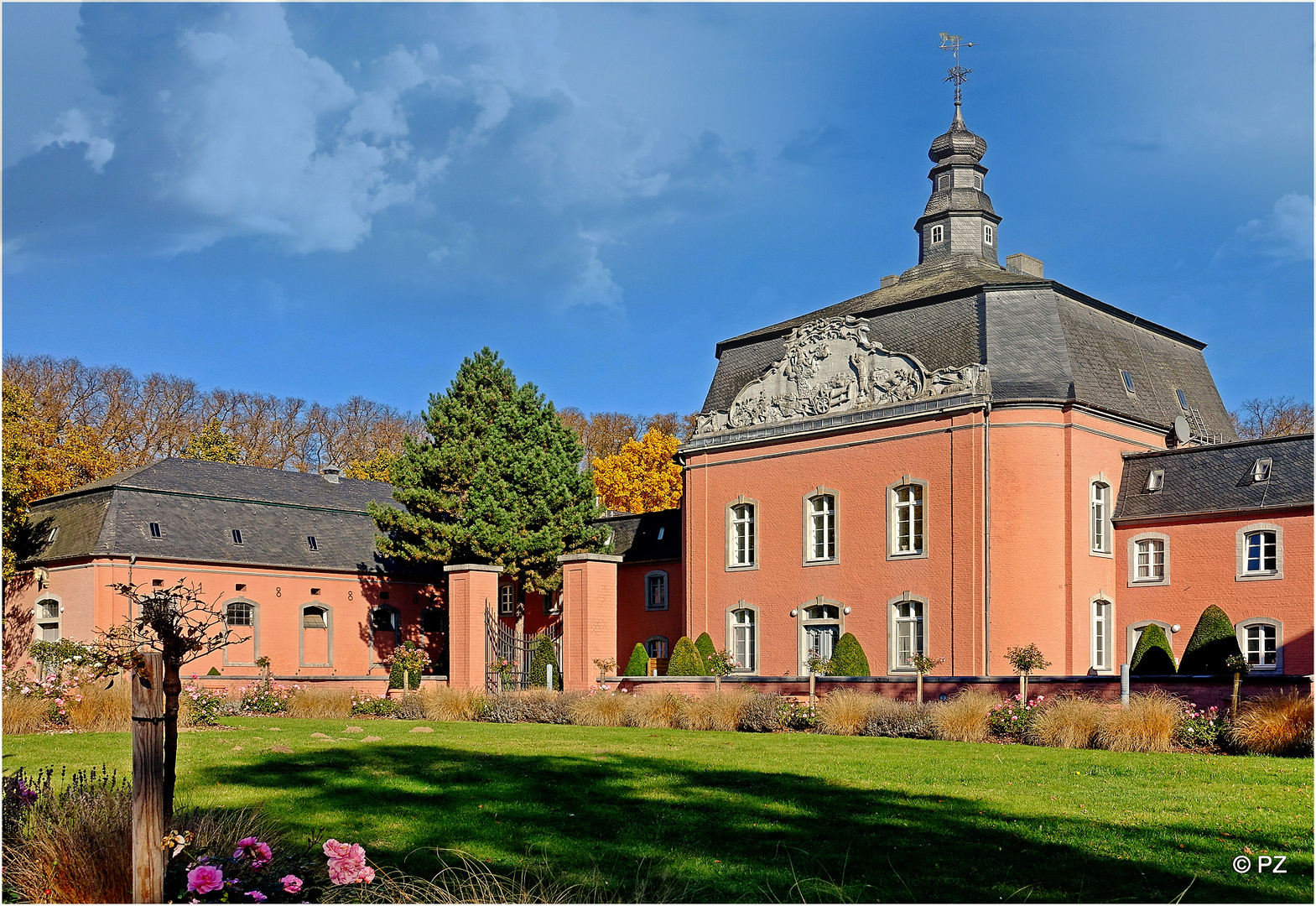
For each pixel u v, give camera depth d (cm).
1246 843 945
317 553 4316
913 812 1090
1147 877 834
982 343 2961
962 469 2853
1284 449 2723
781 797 1184
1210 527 2770
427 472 4016
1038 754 1611
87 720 1948
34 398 5334
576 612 2898
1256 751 1605
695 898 775
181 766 1409
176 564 3903
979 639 2778
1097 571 2878
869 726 2028
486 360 4169
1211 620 2242
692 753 1623
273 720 2398
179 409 6141
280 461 6525
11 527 3994
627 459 6088
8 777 863
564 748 1702
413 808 1102
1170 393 3303
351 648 4388
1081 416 2870
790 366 3322
